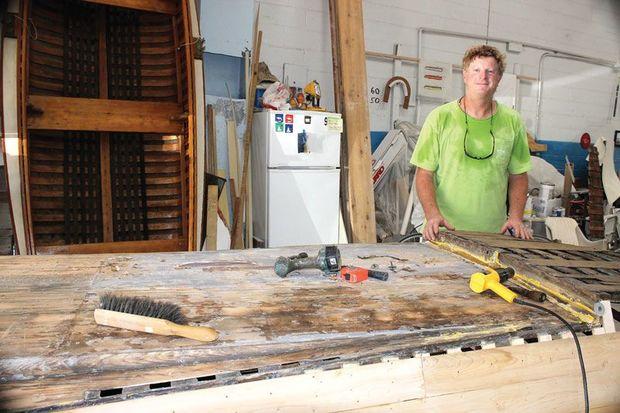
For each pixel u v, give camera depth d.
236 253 1.39
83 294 1.00
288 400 0.77
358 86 3.46
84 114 2.39
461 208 2.02
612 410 0.99
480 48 1.87
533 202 4.42
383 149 4.04
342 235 3.30
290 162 3.10
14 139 2.23
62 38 2.68
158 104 2.56
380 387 0.83
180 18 2.66
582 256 1.44
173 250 2.54
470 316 0.96
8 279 1.10
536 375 0.93
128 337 0.81
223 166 3.36
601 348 0.98
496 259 1.32
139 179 2.79
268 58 3.86
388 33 4.38
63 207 2.59
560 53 5.50
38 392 0.68
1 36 2.30
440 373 0.86
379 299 1.03
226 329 0.85
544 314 0.99
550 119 5.59
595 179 4.60
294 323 0.89
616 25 5.90
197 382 0.73
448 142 1.98
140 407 0.70
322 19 4.02
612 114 6.07
